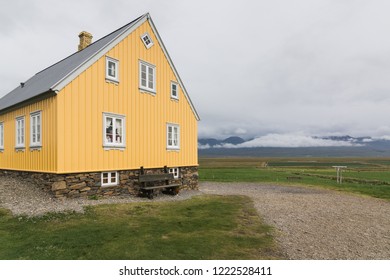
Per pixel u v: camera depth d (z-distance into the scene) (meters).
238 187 22.11
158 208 12.16
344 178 32.25
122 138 15.19
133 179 15.66
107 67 14.45
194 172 20.97
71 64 16.31
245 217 10.73
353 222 10.29
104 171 14.05
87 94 13.47
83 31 19.94
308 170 52.00
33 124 14.67
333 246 7.57
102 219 9.85
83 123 13.24
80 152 13.05
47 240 7.56
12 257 6.45
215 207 12.66
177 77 19.61
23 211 10.23
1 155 18.31
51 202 11.66
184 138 20.17
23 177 15.27
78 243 7.39
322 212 11.91
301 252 7.09
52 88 12.11
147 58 17.05
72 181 12.70
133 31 16.11
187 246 7.36
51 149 12.68
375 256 6.89
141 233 8.38
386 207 13.67
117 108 14.95
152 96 17.34
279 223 9.86
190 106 20.94
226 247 7.35
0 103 21.03
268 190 20.16
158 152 17.62
